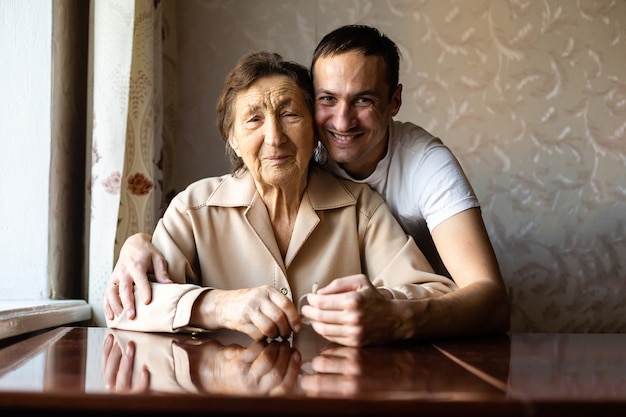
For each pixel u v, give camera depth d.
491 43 2.24
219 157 2.22
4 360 0.86
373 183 1.56
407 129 1.60
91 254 1.67
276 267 1.41
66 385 0.66
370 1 2.22
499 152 2.23
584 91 2.25
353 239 1.46
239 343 1.10
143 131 1.79
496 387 0.66
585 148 2.25
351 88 1.36
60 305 1.53
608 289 2.25
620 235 2.25
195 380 0.71
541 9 2.25
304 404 0.59
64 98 1.78
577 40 2.25
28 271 1.69
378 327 1.04
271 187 1.44
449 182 1.42
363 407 0.58
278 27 2.23
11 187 1.69
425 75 2.23
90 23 1.77
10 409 0.60
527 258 2.24
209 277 1.41
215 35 2.23
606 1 2.25
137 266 1.30
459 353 0.97
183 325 1.19
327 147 1.44
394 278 1.36
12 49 1.69
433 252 1.64
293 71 1.39
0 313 1.24
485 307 1.19
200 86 2.23
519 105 2.24
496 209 2.24
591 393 0.63
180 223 1.43
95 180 1.68
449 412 0.58
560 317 2.24
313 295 1.06
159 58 2.01
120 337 1.15
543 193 2.24
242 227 1.44
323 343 1.10
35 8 1.69
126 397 0.60
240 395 0.60
